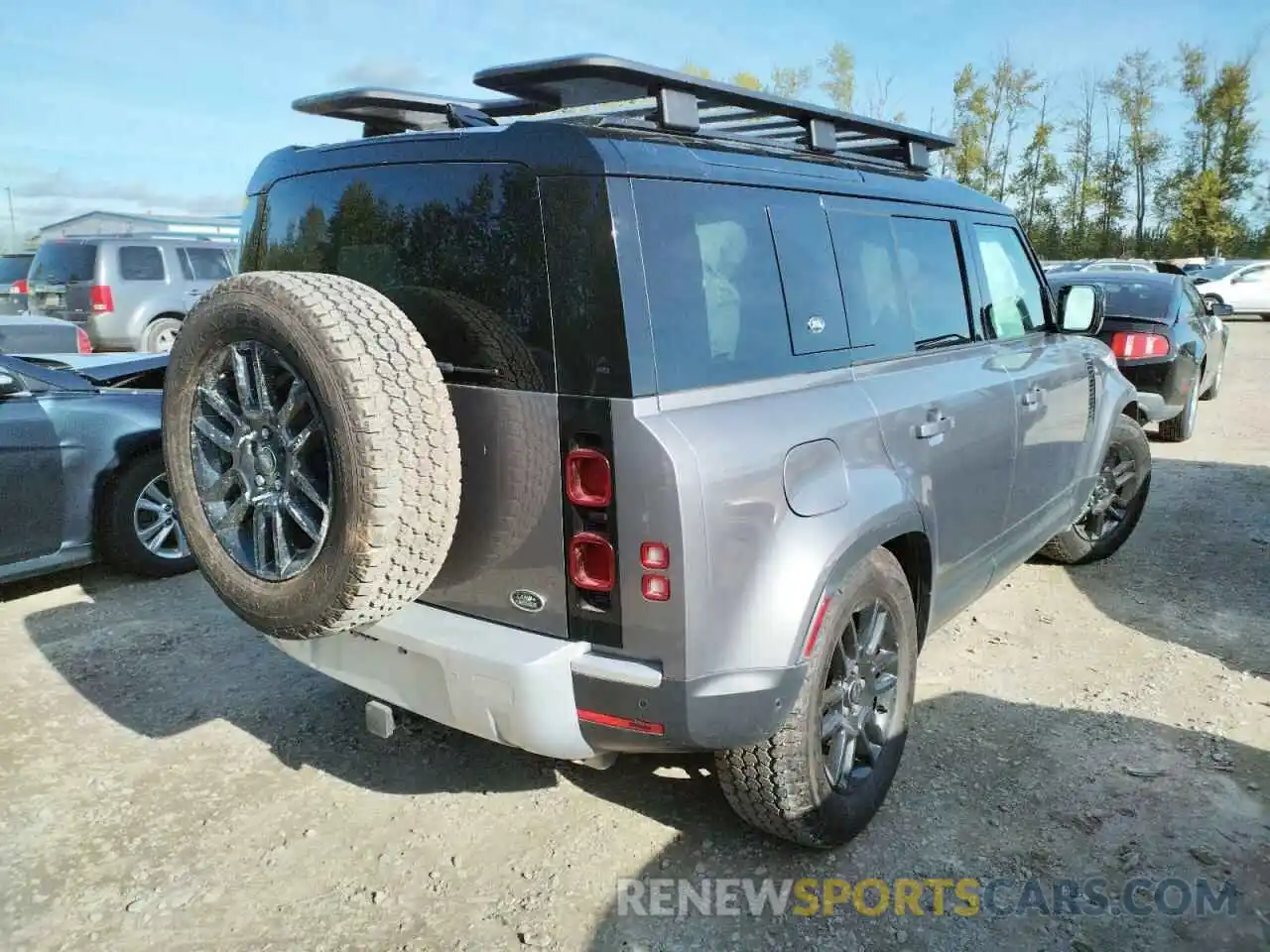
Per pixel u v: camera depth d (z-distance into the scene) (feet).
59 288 43.16
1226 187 145.59
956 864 9.43
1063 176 160.86
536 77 8.14
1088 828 9.94
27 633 15.15
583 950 8.33
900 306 10.93
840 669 9.34
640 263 7.63
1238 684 13.05
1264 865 9.36
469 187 8.16
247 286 8.01
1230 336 66.59
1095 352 16.22
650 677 7.72
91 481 16.42
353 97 9.95
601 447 7.62
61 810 10.32
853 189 10.41
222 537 8.73
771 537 8.13
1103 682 13.17
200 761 11.36
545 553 8.04
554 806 10.45
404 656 8.64
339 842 9.83
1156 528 20.21
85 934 8.49
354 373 7.36
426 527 7.71
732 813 10.30
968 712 12.35
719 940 8.44
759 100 9.35
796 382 9.02
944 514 10.90
